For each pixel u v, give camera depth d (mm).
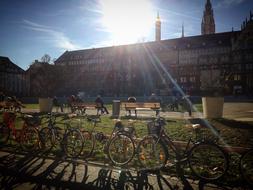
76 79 100625
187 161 6320
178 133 10617
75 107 22016
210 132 10734
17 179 6023
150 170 6461
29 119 9172
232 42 75000
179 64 83938
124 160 7027
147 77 88438
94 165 6969
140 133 10992
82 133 8117
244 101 39875
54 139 8539
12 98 20078
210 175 5910
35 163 7164
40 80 80188
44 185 5672
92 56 99500
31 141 8852
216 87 16422
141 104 18594
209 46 79750
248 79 71562
